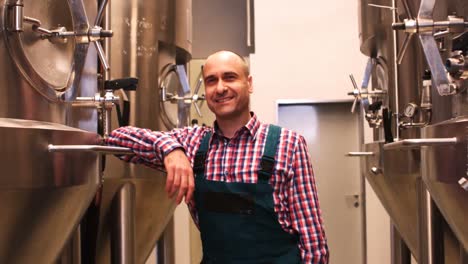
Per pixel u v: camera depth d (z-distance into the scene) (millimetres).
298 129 4488
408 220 2438
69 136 1213
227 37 4633
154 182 2271
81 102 1532
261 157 1597
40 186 1101
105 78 2051
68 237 1384
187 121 2672
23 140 1055
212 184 1604
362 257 4359
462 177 1186
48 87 1244
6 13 1097
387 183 2516
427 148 1403
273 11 4281
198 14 4660
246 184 1573
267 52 4266
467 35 1197
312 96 4223
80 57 1347
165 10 2414
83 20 1318
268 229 1571
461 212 1285
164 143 1628
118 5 2230
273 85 4246
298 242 1598
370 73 2932
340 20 4230
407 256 3006
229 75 1643
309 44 4246
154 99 2332
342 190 4445
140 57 2275
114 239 2150
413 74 2168
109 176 2084
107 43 2168
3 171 1009
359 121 4398
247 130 1631
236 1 4656
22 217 1107
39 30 1194
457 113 1356
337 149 4469
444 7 1349
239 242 1568
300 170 1592
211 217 1604
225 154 1639
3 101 1104
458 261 1983
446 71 1268
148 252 2568
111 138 1729
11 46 1104
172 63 2551
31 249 1200
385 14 2520
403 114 2230
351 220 4422
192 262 4191
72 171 1224
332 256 4406
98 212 2086
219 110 1637
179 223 4062
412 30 1264
